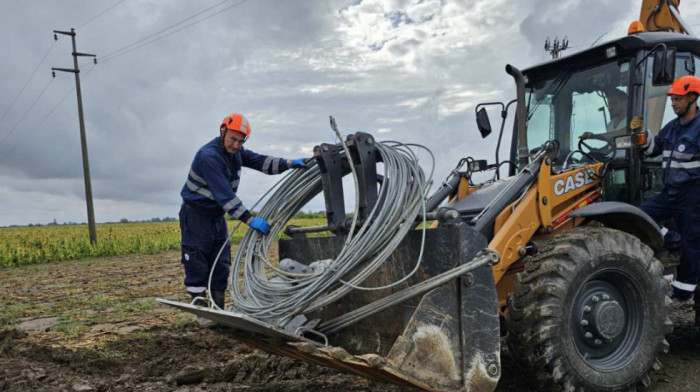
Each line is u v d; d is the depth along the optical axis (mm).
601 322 3607
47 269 16156
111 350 5355
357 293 4008
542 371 3461
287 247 4469
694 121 4285
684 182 4297
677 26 5844
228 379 4340
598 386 3520
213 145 4621
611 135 4664
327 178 4125
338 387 3988
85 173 25344
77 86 25484
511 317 3566
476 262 3168
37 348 5512
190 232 4906
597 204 3973
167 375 4543
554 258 3553
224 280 5094
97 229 43031
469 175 4562
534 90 5273
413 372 3010
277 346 3416
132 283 11117
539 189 3896
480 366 3141
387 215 3545
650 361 3713
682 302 4508
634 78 4520
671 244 4676
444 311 3139
